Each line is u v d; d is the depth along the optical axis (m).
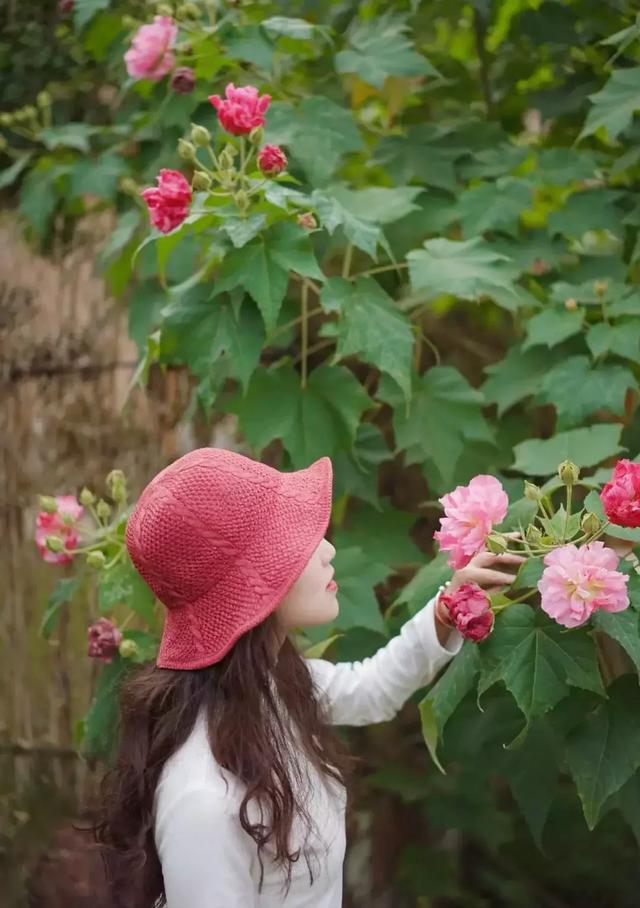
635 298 2.24
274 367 2.22
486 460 2.41
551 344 2.20
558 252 2.47
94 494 2.87
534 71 2.76
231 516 1.46
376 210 2.27
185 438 2.75
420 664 1.80
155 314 2.53
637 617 1.57
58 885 2.85
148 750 1.51
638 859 2.95
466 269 2.17
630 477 1.45
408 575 2.67
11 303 2.99
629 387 2.14
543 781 2.06
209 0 2.38
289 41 2.47
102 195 2.65
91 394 2.88
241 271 1.94
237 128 1.90
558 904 2.96
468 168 2.56
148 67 2.35
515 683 1.57
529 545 1.69
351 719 1.86
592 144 2.71
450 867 2.85
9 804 2.98
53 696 2.96
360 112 2.83
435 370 2.32
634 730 1.68
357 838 2.87
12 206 3.12
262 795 1.44
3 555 3.00
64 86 3.11
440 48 2.86
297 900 1.50
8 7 3.11
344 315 2.07
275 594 1.45
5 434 2.98
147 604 2.08
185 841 1.41
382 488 2.74
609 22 2.53
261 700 1.51
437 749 2.30
